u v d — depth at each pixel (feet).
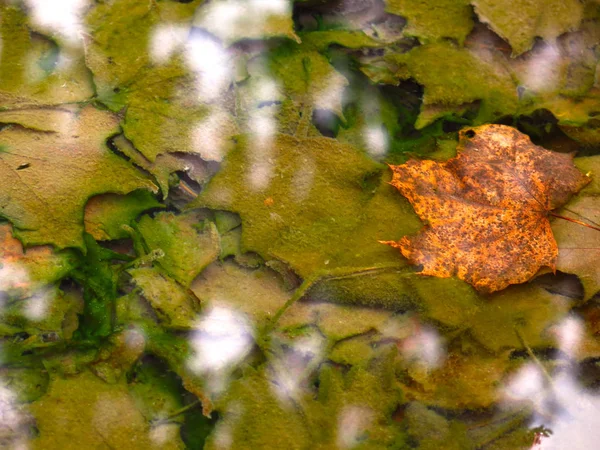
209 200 2.84
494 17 3.05
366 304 2.80
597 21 3.08
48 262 2.77
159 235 2.83
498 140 2.90
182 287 2.78
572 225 2.85
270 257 2.81
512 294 2.81
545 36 3.05
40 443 2.63
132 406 2.67
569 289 2.83
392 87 3.01
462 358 2.76
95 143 2.84
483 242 2.82
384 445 2.67
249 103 2.93
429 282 2.80
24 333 2.74
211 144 2.87
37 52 2.93
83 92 2.89
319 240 2.82
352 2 3.08
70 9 2.97
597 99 3.01
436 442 2.68
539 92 3.01
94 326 2.75
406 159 2.92
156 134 2.87
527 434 2.72
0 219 2.78
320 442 2.66
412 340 2.77
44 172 2.81
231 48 2.97
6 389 2.69
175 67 2.93
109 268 2.79
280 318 2.78
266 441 2.65
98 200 2.82
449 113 2.97
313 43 3.01
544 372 2.76
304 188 2.85
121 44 2.93
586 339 2.79
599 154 2.96
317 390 2.72
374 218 2.84
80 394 2.67
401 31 3.07
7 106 2.85
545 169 2.87
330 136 2.95
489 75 3.01
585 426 2.73
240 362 2.73
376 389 2.71
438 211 2.84
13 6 2.96
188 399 2.72
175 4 3.01
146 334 2.74
